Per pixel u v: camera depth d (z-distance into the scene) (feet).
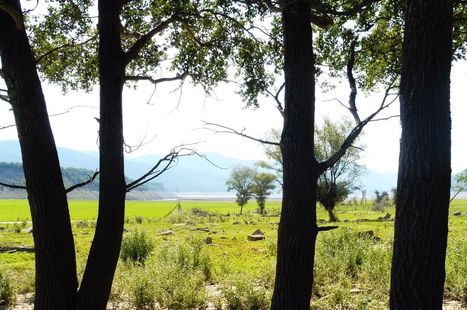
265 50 21.48
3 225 131.75
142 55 22.34
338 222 121.70
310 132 15.62
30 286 35.83
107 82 14.75
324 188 133.28
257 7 18.61
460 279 31.01
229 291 29.32
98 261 14.47
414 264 12.59
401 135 13.10
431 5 12.50
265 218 163.53
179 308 29.35
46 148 13.98
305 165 15.40
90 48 22.43
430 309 12.59
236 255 56.85
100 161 14.70
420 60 12.61
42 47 21.75
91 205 327.88
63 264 14.17
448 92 12.78
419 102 12.62
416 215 12.61
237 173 226.99
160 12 20.86
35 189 13.84
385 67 21.57
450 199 13.34
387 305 26.08
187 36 22.31
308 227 15.40
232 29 21.76
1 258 55.67
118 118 14.79
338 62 21.40
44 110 14.05
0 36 13.53
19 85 13.55
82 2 21.07
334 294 28.12
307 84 15.56
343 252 42.09
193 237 66.80
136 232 53.26
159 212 231.09
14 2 13.58
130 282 30.35
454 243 40.57
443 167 12.63
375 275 34.96
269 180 222.89
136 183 15.12
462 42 19.83
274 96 16.16
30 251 63.41
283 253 15.52
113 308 29.04
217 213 203.31
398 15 19.10
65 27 21.38
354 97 16.20
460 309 27.99
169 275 33.35
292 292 15.28
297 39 15.55
